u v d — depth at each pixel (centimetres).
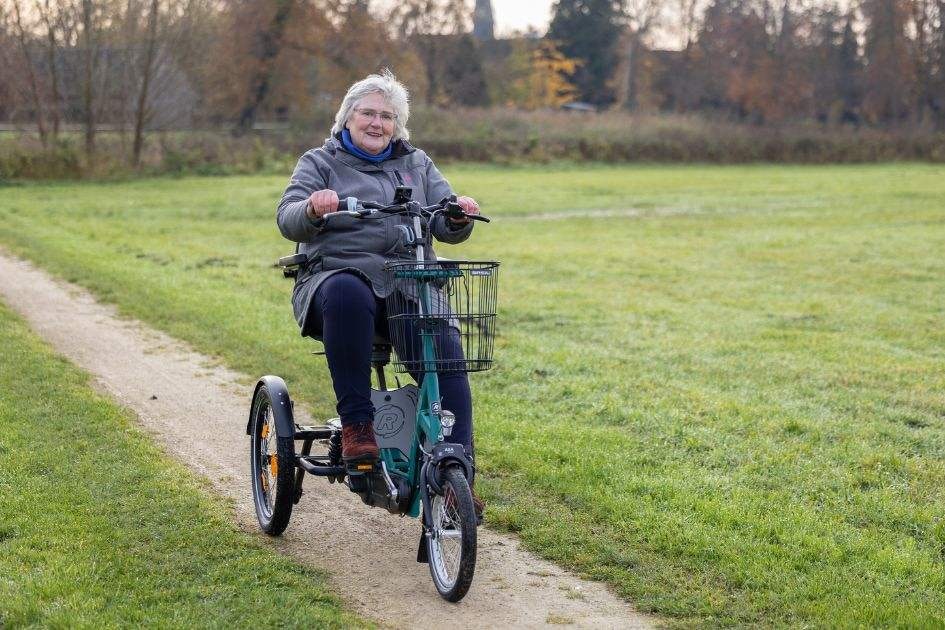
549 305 1138
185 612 375
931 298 1210
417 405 421
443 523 398
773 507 504
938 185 3209
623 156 4425
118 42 3203
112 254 1460
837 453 598
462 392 411
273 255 1520
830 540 459
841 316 1087
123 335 931
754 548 450
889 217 2236
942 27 6253
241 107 4103
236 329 939
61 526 455
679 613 392
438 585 403
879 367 833
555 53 7056
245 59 4075
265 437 481
